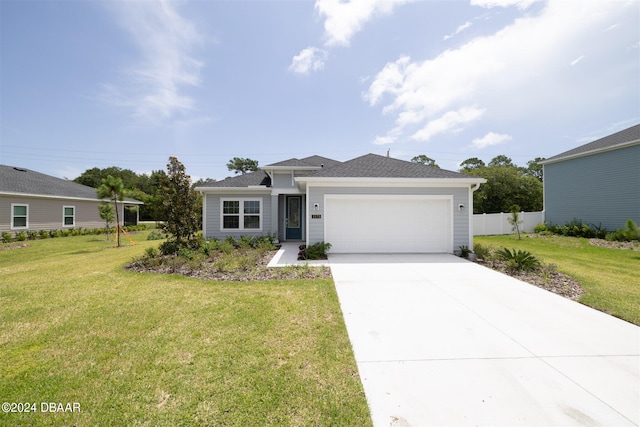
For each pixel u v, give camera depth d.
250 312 4.68
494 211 27.64
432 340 3.73
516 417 2.37
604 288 5.97
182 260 8.23
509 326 4.16
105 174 48.22
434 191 10.30
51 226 19.02
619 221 15.41
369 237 10.30
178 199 9.82
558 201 18.86
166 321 4.35
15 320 4.41
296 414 2.41
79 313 4.69
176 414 2.42
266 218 14.09
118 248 13.18
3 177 18.08
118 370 3.08
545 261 9.11
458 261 8.89
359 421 2.33
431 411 2.44
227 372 3.01
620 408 2.47
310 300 5.27
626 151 15.11
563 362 3.20
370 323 4.26
